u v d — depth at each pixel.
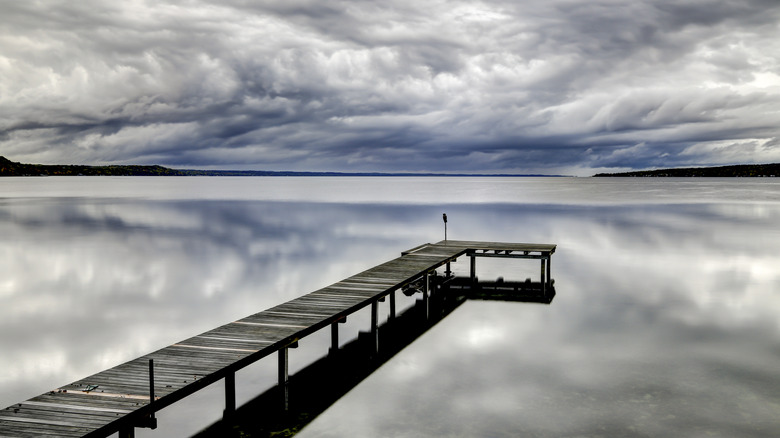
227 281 26.42
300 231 47.22
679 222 53.31
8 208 73.44
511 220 56.47
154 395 8.96
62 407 8.58
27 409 8.51
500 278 26.95
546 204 81.62
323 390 12.82
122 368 10.20
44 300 22.41
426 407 11.81
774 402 11.88
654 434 10.48
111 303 21.98
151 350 16.27
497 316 19.59
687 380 13.19
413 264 21.50
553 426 10.84
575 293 23.31
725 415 11.27
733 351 15.33
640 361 14.57
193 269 29.58
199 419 11.40
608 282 25.62
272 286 25.31
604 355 15.09
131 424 8.45
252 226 51.41
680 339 16.52
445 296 23.11
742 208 71.06
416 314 20.03
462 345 16.19
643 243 38.72
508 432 10.59
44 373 14.40
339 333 17.62
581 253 34.50
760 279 25.97
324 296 15.89
